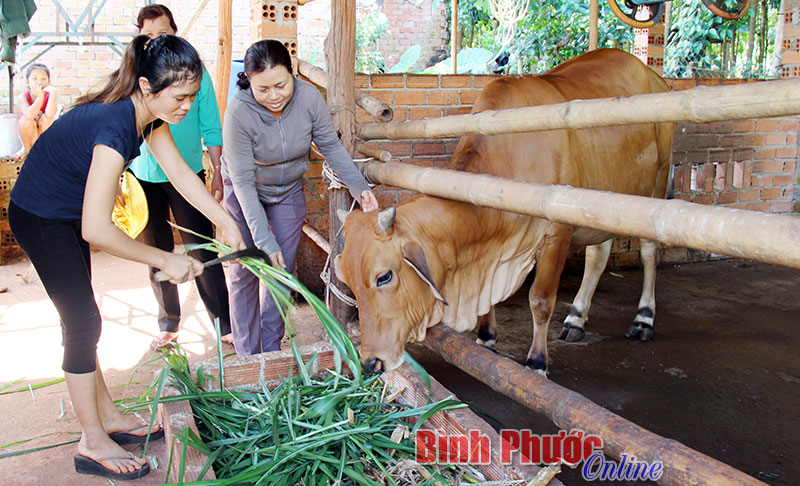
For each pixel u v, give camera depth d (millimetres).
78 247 2576
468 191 2611
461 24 14039
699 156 6801
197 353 4297
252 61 3064
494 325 4273
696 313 5289
